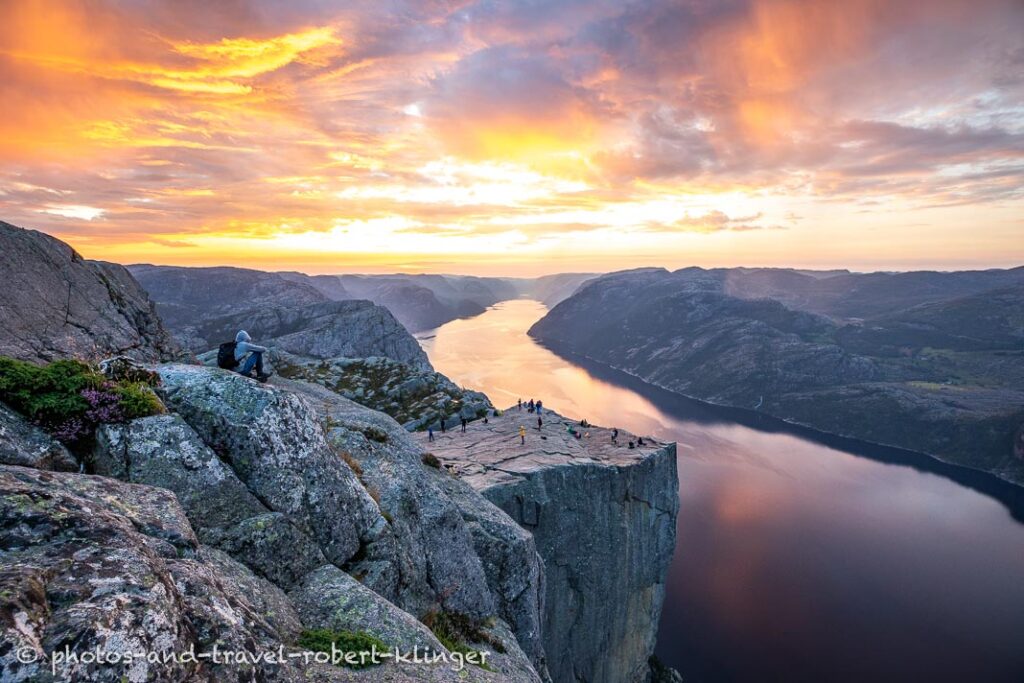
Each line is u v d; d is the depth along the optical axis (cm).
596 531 6700
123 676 625
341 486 1531
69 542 758
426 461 2898
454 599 1942
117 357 1420
